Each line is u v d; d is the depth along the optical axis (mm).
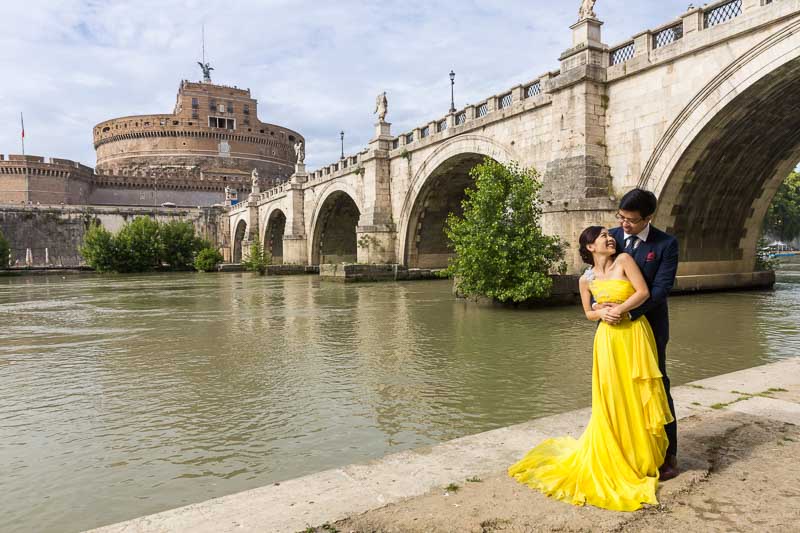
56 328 16281
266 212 64562
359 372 9578
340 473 3512
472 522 2828
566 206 19656
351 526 2797
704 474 3332
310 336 13672
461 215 36281
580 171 19625
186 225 69812
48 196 80062
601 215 19047
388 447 6016
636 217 3406
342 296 24922
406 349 11570
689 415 4453
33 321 18125
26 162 78438
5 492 5125
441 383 8680
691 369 9219
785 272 37906
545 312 17000
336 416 7137
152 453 6012
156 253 65938
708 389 5242
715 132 17016
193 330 15281
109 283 42000
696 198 19609
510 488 3246
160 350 12258
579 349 11180
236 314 18953
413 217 34875
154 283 40812
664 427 3338
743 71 15445
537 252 17953
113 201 88500
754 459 3543
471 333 13391
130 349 12484
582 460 3291
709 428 4125
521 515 2912
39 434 6719
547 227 20438
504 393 8047
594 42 19656
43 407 7879
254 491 3248
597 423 3318
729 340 11766
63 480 5363
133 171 97500
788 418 4297
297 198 53156
